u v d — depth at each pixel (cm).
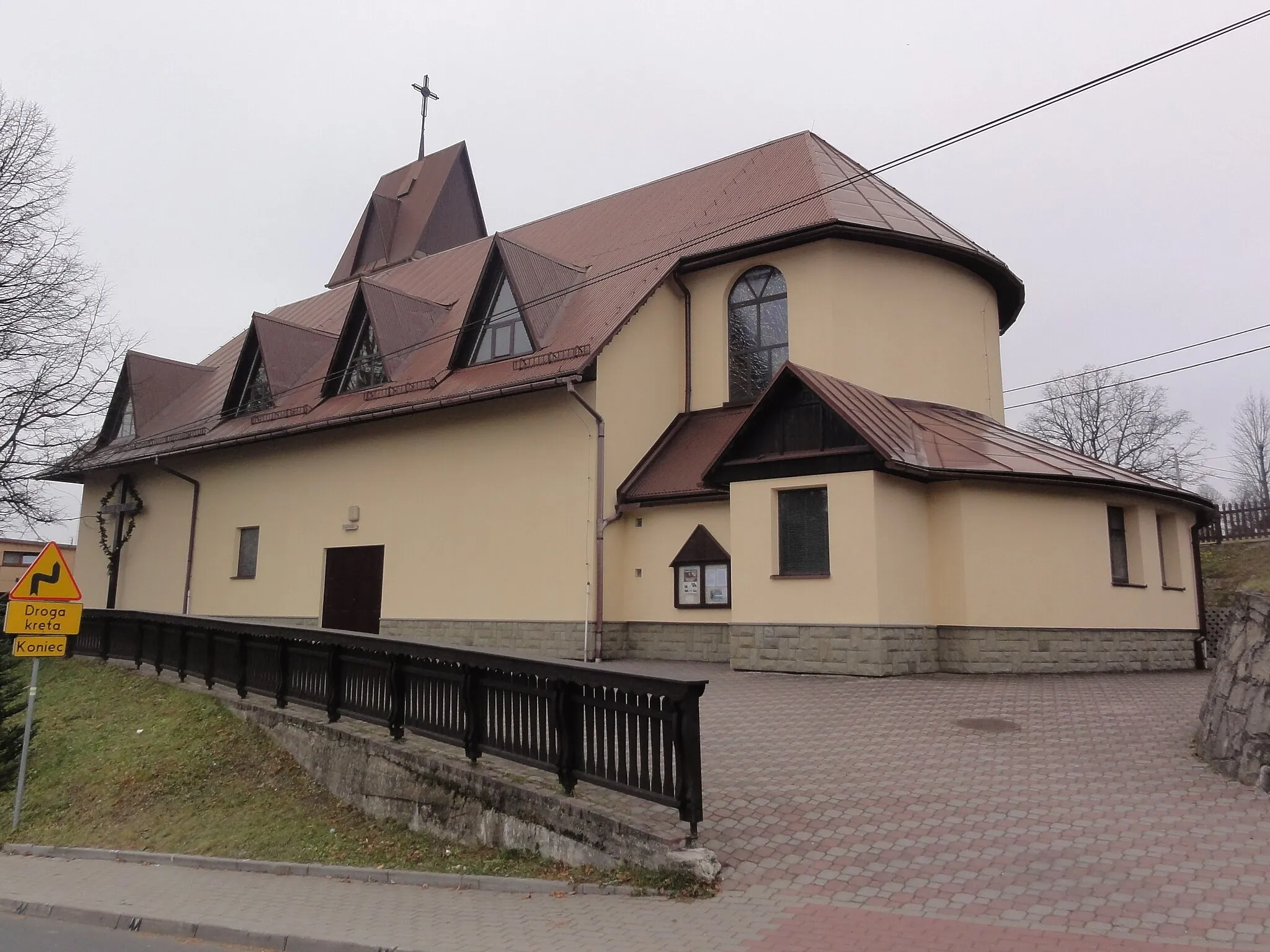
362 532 2159
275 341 2538
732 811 766
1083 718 1102
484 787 862
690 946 557
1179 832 679
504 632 1859
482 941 612
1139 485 1681
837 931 555
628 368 1864
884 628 1441
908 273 1908
